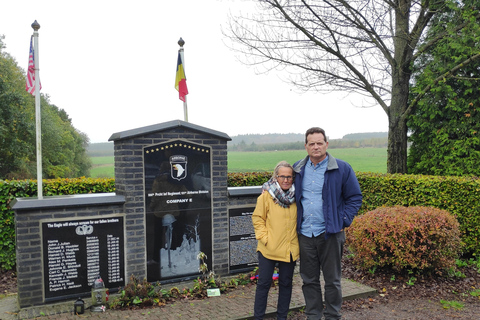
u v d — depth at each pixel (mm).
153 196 5133
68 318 4227
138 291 4652
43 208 4496
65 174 49594
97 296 4461
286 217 3770
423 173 9547
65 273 4645
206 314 4301
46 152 39281
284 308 3871
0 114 26469
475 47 8266
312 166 3807
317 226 3725
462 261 6578
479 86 8453
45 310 4434
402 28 9836
